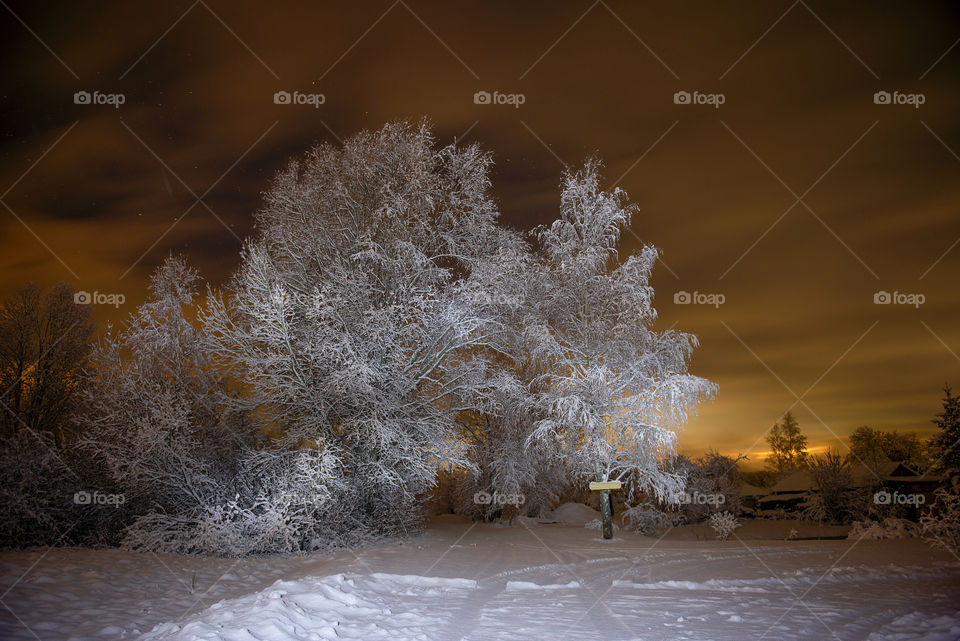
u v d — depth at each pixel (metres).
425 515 24.23
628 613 9.73
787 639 8.05
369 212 22.80
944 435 24.62
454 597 11.06
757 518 50.97
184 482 17.80
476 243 24.47
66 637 7.32
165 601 9.88
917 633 8.12
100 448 17.48
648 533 27.19
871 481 42.75
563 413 21.86
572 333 23.48
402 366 21.31
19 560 12.12
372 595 10.40
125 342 18.23
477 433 26.27
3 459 15.09
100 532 17.06
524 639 7.93
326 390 19.33
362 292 21.00
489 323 22.91
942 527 20.03
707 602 10.74
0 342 22.41
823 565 15.72
